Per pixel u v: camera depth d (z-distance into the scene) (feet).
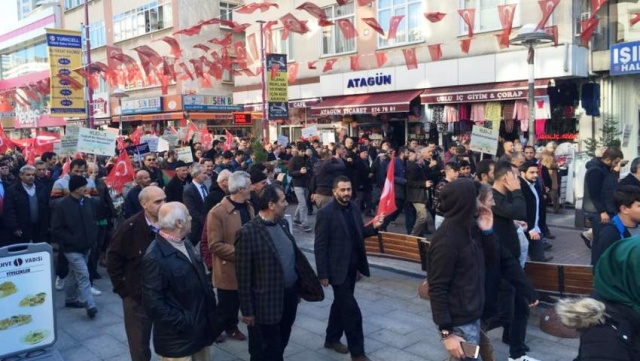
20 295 17.20
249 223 15.93
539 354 18.11
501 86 54.75
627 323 8.80
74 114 66.64
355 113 66.64
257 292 15.64
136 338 16.90
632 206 14.46
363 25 68.80
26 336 17.29
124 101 109.29
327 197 36.86
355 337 17.47
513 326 16.61
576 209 38.70
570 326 9.09
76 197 23.31
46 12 144.77
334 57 72.74
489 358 14.08
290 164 41.88
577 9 50.31
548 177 43.62
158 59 51.44
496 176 17.22
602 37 51.01
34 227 29.07
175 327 13.12
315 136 59.06
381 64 58.44
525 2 53.36
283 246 16.29
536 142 53.67
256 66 82.58
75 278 24.76
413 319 22.02
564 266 20.33
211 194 23.35
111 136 36.32
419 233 35.86
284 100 62.23
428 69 61.93
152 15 104.68
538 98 51.37
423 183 34.99
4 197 28.04
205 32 97.14
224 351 19.39
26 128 155.12
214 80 100.42
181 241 13.91
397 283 27.25
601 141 46.39
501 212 16.79
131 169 33.86
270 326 15.80
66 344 20.66
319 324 21.94
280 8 78.33
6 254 16.96
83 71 60.80
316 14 41.14
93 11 123.03
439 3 60.85
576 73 50.19
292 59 78.84
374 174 44.96
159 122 105.81
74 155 41.55
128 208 28.27
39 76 150.71
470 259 12.33
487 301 14.35
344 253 17.66
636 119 49.85
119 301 25.89
